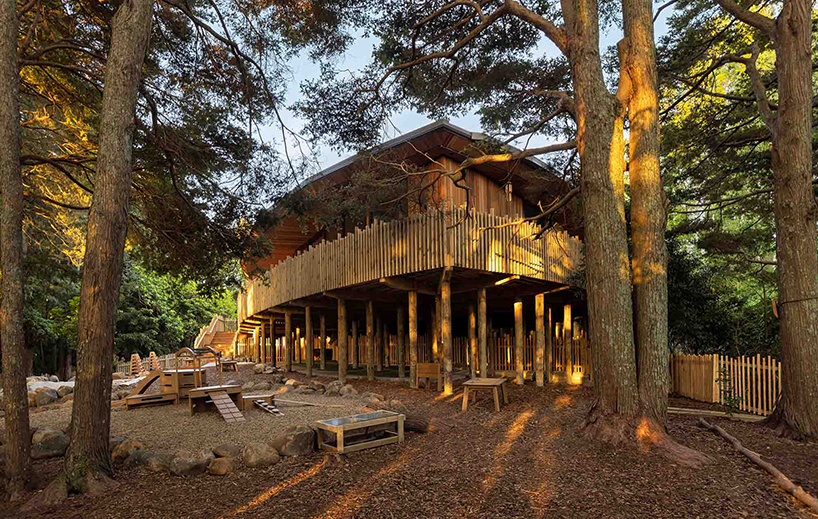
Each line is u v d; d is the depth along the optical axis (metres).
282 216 12.80
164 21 10.41
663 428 7.34
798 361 8.13
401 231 13.18
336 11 10.80
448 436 8.59
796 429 7.99
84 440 6.10
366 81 12.12
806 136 8.38
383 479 6.29
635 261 7.98
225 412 9.49
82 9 9.72
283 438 7.46
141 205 13.05
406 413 9.12
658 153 8.10
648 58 8.14
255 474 6.55
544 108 12.95
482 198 16.36
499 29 11.45
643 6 8.24
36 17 8.05
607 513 5.12
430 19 10.48
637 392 7.53
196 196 12.03
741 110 13.24
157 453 6.98
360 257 14.59
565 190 14.91
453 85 12.50
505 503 5.43
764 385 9.88
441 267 12.05
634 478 6.09
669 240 14.87
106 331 6.32
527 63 12.09
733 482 5.96
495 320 25.55
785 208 8.45
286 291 19.48
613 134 8.28
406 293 17.52
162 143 10.56
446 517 5.10
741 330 15.60
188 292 44.34
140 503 5.60
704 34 12.52
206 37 11.21
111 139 6.40
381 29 11.51
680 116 16.92
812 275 8.22
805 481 6.00
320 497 5.71
